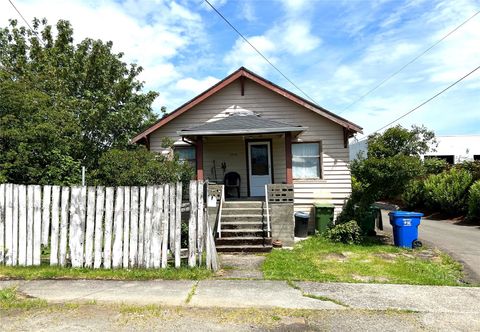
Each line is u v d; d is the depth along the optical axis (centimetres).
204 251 730
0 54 1942
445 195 1731
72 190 696
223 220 1034
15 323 426
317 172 1359
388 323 437
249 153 1390
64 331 403
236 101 1398
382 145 2766
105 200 698
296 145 1374
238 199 1257
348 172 1334
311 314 462
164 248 683
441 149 3005
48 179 1003
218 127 1177
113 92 1961
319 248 968
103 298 520
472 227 1441
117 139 1945
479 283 658
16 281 607
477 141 3008
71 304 491
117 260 682
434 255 898
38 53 1894
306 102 1323
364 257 858
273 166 1375
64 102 1549
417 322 441
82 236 688
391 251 935
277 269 713
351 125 1295
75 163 1165
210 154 1395
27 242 696
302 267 734
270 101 1388
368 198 1156
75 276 636
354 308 488
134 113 2016
